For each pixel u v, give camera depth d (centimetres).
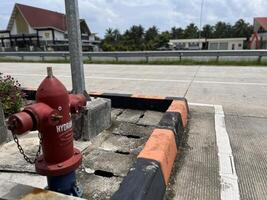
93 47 4656
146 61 1568
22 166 304
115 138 388
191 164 314
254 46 4747
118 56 1627
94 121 382
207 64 1417
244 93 706
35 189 209
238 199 251
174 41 6038
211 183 276
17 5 4762
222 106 573
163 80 931
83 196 253
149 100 510
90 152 343
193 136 402
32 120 190
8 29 4956
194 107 562
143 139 386
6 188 211
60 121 202
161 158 261
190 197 253
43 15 5028
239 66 1316
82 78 386
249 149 356
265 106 575
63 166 209
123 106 532
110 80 949
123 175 289
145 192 207
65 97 205
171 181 278
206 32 8619
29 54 1864
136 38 7044
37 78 1046
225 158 330
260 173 296
